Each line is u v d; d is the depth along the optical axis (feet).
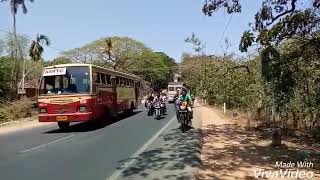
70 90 67.56
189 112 66.59
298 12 42.19
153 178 31.42
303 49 44.24
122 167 35.88
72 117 66.90
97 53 264.72
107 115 79.87
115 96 87.25
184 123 65.36
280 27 42.78
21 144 53.31
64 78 67.97
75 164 37.81
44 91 68.08
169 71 366.84
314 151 42.78
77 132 66.69
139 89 126.82
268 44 43.47
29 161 40.01
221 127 70.74
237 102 95.09
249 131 63.21
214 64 145.38
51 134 65.21
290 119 70.38
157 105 93.35
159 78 336.29
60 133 66.03
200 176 32.37
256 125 70.49
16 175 33.58
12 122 93.56
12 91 141.59
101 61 264.52
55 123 90.27
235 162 37.96
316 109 51.34
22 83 181.88
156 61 316.40
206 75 152.76
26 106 109.19
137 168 35.32
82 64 68.33
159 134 61.05
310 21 42.24
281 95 58.95
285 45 52.44
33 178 32.32
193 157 40.01
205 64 158.92
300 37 44.27
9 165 38.09
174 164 36.76
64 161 39.52
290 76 44.80
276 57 43.78
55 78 68.18
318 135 51.72
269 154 41.55
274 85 52.21
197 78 198.49
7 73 145.38
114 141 53.72
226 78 102.53
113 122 84.28
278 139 46.85
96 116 70.18
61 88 67.87
